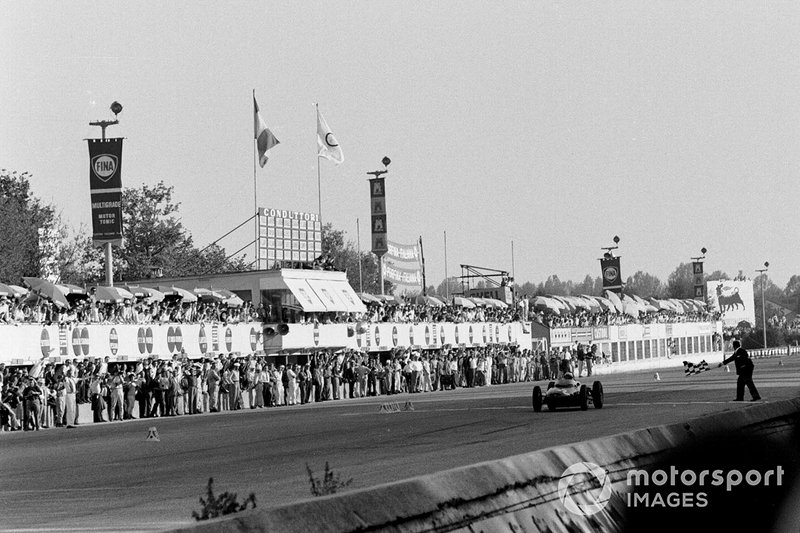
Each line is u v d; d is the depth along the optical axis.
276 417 106.75
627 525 32.97
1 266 173.75
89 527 37.47
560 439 66.06
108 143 132.50
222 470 56.03
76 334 116.19
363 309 172.25
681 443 40.41
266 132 165.88
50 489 50.88
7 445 81.25
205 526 19.50
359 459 58.72
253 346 146.75
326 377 150.00
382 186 195.75
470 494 26.02
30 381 100.69
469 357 183.25
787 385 134.12
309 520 21.25
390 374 163.62
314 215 180.50
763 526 38.91
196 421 105.12
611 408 98.50
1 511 43.25
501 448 61.53
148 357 124.88
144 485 50.72
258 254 166.00
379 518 22.80
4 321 107.94
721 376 181.88
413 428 82.12
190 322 135.12
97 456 68.12
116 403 112.94
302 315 158.00
